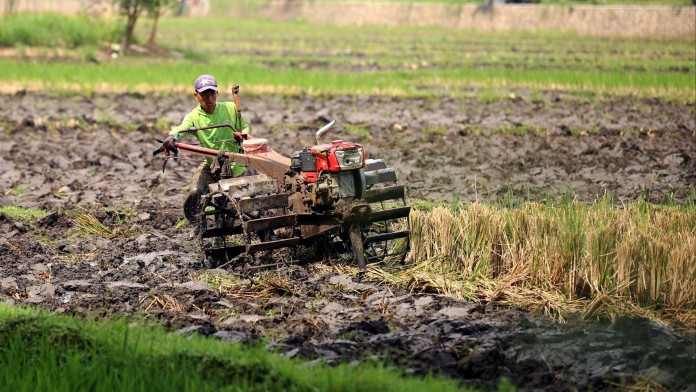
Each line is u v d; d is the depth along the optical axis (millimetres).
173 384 19969
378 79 93562
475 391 21234
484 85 90062
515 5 184625
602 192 43781
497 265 31328
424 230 32469
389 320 27016
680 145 56375
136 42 132875
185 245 35062
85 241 36219
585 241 29719
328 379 20359
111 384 20391
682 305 27562
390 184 46062
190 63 113688
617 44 145375
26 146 57781
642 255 28391
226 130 34469
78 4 183375
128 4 126625
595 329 26172
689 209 34188
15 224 37688
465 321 26828
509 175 47688
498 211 33750
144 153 54812
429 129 64312
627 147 55125
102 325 24359
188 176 48750
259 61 121188
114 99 79438
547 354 24234
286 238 32625
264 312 27875
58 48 128125
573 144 57062
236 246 31703
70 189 45844
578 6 173750
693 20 156500
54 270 32219
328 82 90125
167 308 28281
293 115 71250
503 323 26688
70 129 64750
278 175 31984
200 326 25719
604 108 73438
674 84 84625
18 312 25484
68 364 21016
